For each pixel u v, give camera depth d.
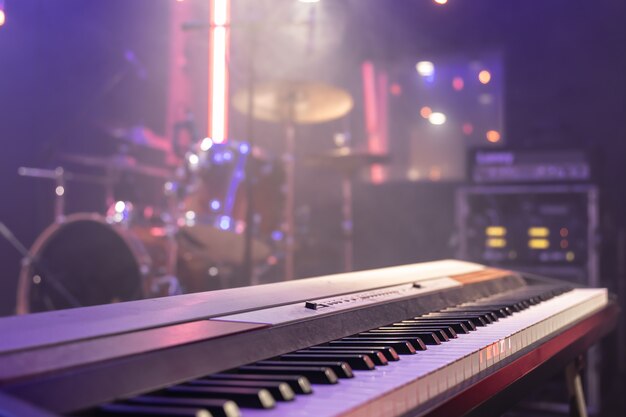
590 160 4.05
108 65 5.19
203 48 5.50
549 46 6.09
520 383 1.18
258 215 4.38
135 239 3.68
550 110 6.07
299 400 0.70
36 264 3.61
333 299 1.22
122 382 0.68
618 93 5.84
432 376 0.85
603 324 1.97
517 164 4.16
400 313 1.29
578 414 2.05
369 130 6.73
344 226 5.84
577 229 4.03
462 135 6.68
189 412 0.59
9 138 4.71
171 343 0.78
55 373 0.64
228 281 4.58
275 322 0.97
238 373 0.81
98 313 0.91
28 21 4.72
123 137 4.71
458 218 4.25
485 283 1.85
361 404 0.68
